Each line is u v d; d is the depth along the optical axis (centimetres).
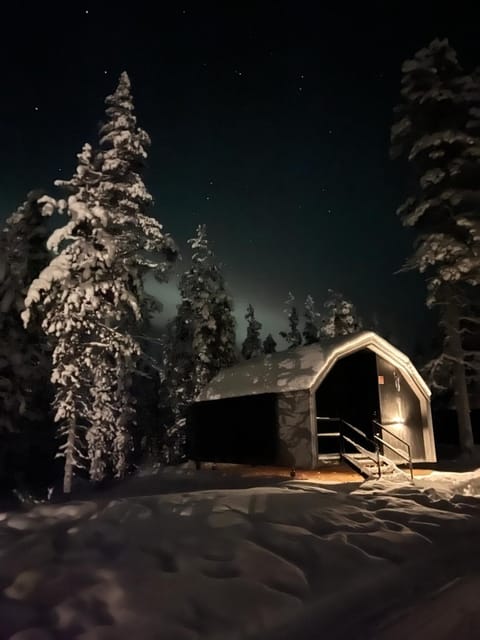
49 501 1906
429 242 2384
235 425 2116
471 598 603
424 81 2452
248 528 754
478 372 2538
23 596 525
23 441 2798
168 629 476
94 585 545
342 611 553
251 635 488
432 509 1013
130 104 2311
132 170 2302
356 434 2170
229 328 3606
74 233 2123
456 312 2442
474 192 2330
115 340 2122
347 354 1955
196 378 3447
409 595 610
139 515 789
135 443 4203
